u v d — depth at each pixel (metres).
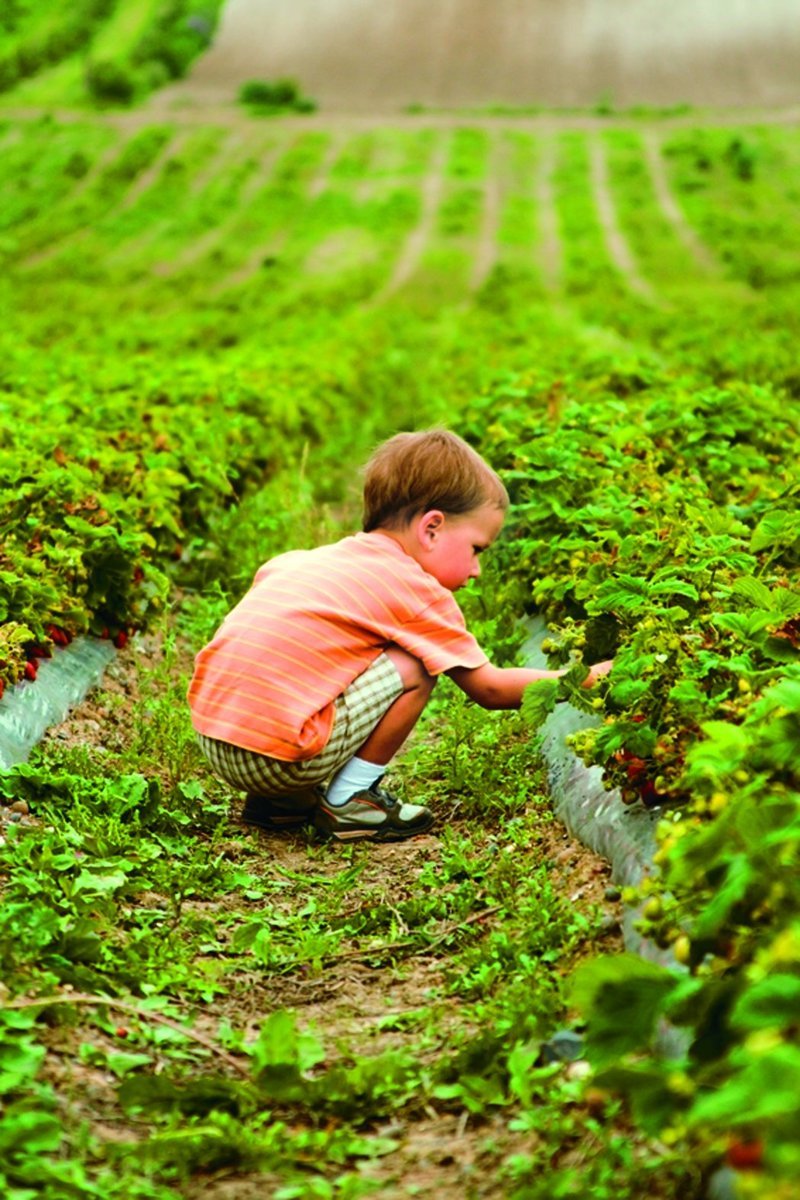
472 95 108.88
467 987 4.28
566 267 56.66
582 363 15.07
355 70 112.62
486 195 77.19
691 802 4.07
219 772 5.55
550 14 124.25
